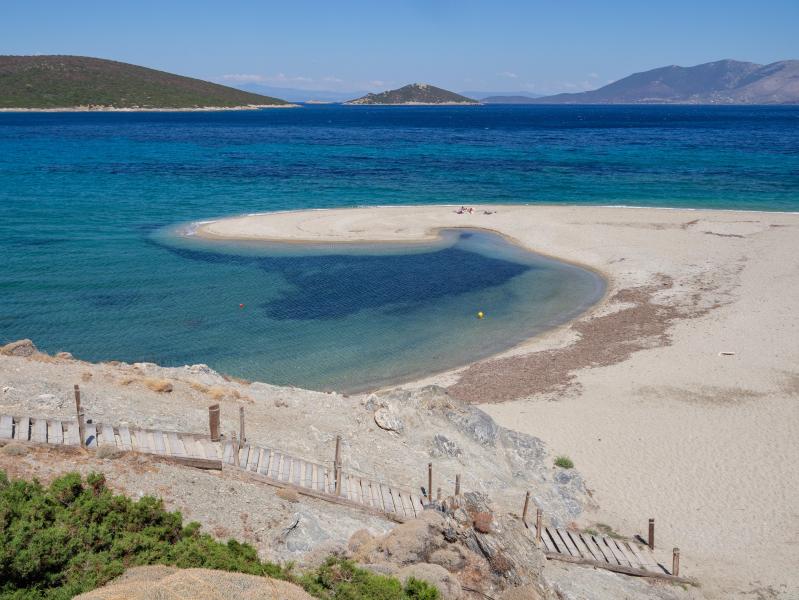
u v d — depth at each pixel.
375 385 33.00
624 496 23.78
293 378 33.53
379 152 129.12
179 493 16.25
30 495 13.45
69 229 62.44
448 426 26.19
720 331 38.16
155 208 72.75
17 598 10.76
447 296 46.75
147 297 44.84
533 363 35.09
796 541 21.12
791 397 30.17
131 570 11.94
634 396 30.92
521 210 72.19
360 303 45.03
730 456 25.73
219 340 38.03
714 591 19.25
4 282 46.59
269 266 52.91
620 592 18.25
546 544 20.42
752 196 77.88
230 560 12.76
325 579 13.09
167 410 21.44
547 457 26.11
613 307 43.78
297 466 19.73
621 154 122.81
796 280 46.19
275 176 96.06
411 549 15.33
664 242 57.97
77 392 17.92
